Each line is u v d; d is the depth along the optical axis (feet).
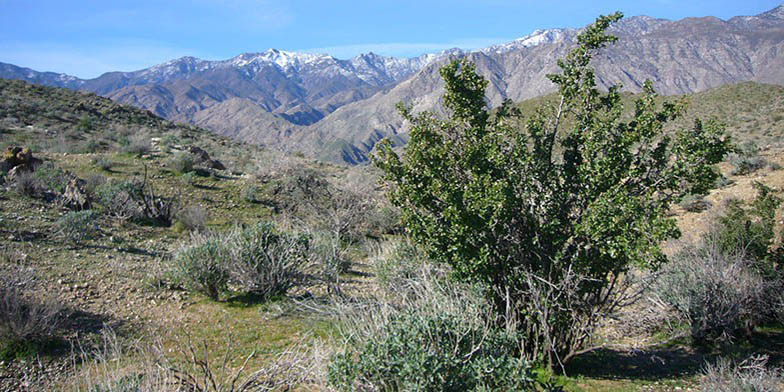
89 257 35.09
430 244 21.66
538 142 21.25
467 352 15.78
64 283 28.84
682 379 22.16
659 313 28.07
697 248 31.45
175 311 28.30
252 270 31.42
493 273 21.24
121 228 45.06
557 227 20.47
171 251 39.68
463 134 21.39
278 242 33.68
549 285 20.11
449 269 24.73
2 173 50.70
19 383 18.89
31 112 109.60
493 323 19.44
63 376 19.48
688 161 18.90
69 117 115.65
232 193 63.05
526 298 21.39
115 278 31.63
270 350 23.06
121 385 15.11
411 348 14.60
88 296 27.96
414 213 21.77
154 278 32.73
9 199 44.39
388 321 16.87
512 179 20.22
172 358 21.75
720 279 26.53
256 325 26.71
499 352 16.70
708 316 26.35
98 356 18.30
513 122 22.12
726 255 28.30
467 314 18.20
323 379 16.52
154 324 26.04
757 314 27.12
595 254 19.80
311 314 27.58
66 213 44.04
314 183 69.00
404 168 21.68
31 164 55.36
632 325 27.43
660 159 19.92
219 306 29.84
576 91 20.62
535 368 21.80
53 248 35.32
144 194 53.52
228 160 91.97
